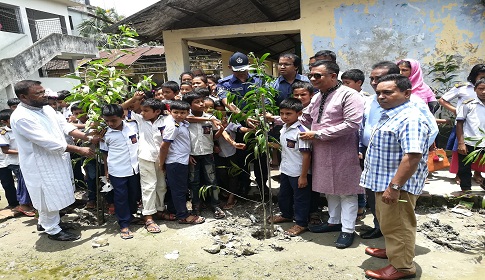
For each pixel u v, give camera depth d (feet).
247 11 20.52
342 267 8.93
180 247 10.52
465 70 17.17
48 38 36.19
